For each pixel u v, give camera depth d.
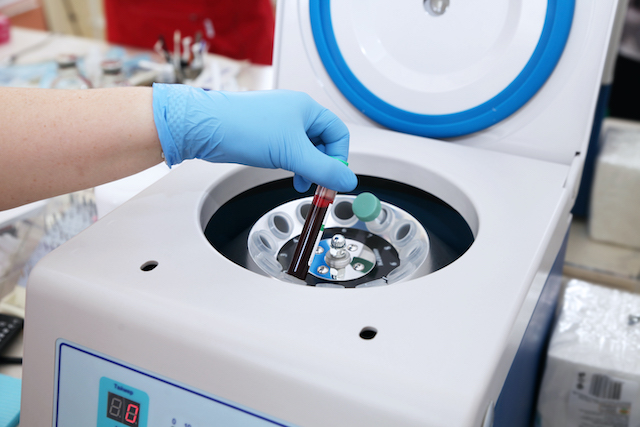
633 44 1.44
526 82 0.69
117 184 0.80
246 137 0.56
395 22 0.74
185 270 0.47
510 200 0.59
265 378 0.39
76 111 0.53
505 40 0.69
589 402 0.87
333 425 0.38
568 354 0.87
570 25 0.65
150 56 1.62
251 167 0.68
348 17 0.75
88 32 3.03
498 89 0.70
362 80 0.77
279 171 0.72
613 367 0.84
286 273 0.57
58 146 0.53
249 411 0.41
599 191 1.25
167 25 2.04
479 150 0.72
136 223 0.54
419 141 0.74
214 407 0.42
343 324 0.41
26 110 0.52
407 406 0.36
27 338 0.48
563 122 0.70
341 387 0.37
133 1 2.05
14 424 0.62
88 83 1.35
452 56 0.73
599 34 0.65
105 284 0.45
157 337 0.43
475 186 0.62
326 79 0.81
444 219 0.65
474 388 0.36
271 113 0.57
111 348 0.45
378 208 0.62
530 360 0.68
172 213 0.56
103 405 0.46
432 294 0.44
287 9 0.79
